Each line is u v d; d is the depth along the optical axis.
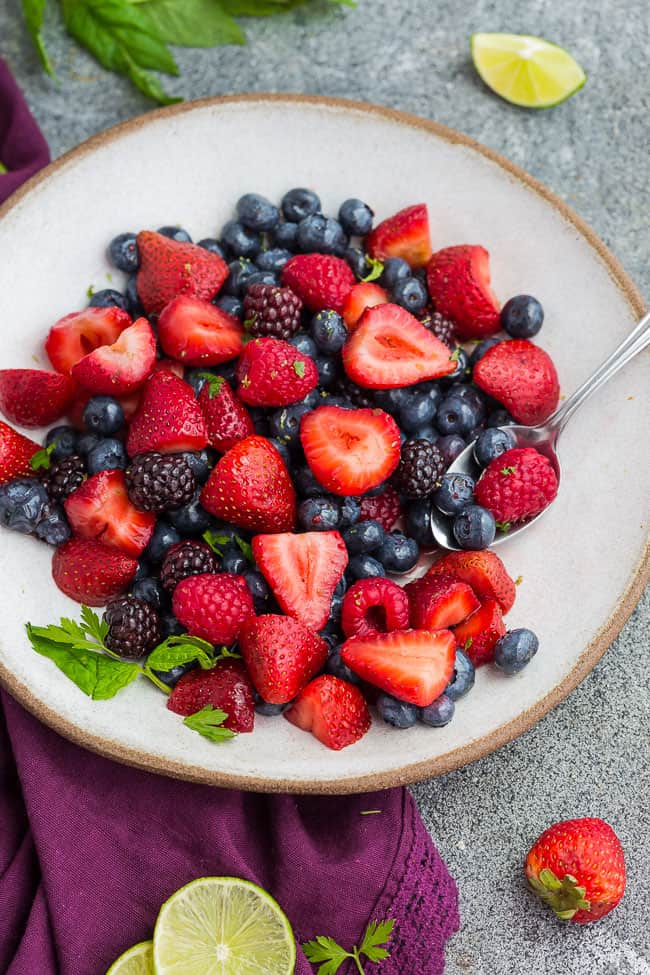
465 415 0.73
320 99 0.75
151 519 0.71
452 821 0.74
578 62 0.81
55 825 0.70
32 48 0.81
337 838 0.72
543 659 0.71
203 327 0.72
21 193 0.73
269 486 0.70
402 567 0.72
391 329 0.73
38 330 0.73
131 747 0.68
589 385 0.73
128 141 0.74
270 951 0.69
